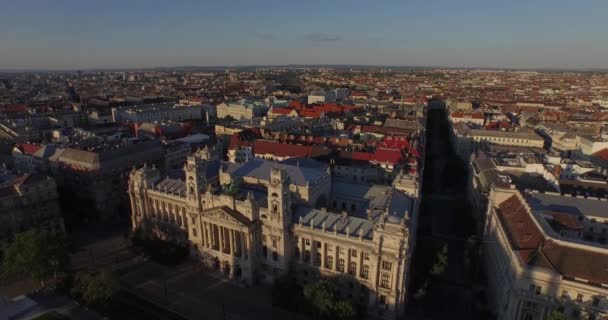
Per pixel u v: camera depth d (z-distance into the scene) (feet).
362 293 407.44
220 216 442.09
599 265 327.88
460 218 616.39
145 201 550.77
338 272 417.49
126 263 492.13
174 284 447.42
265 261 447.83
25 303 403.13
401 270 375.25
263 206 446.19
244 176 515.09
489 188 546.67
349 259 408.05
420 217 630.33
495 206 489.26
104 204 634.02
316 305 358.43
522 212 433.48
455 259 502.38
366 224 416.26
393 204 462.19
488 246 472.85
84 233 578.66
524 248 362.74
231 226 435.94
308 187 471.62
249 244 429.79
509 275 364.58
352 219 427.74
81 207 611.47
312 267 433.07
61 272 447.01
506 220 436.76
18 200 526.98
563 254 341.82
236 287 443.73
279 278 407.64
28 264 401.29
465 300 422.00
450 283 451.53
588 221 444.14
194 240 495.82
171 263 486.79
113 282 396.37
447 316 396.16
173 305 408.67
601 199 472.03
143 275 465.47
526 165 609.83
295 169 503.61
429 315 397.19
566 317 307.99
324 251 419.54
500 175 564.71
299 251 437.99
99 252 519.19
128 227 600.39
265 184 497.46
